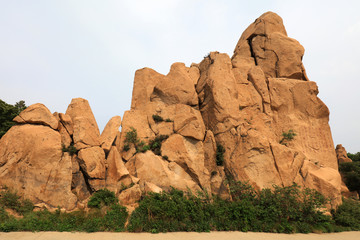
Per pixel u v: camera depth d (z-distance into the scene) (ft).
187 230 51.29
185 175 75.20
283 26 122.01
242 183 73.92
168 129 84.89
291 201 64.95
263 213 60.44
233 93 91.25
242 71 105.29
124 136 81.41
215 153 81.82
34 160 59.98
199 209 56.90
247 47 119.85
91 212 54.90
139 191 64.69
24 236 41.63
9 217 48.73
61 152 63.57
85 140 68.85
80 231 46.57
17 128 63.31
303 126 94.68
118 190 65.77
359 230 65.36
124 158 77.87
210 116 90.43
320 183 75.87
